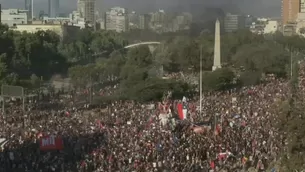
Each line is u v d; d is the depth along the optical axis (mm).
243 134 186250
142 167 153625
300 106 138875
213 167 157500
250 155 165500
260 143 172750
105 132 196375
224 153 164375
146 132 193750
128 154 165375
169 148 170625
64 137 187875
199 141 178000
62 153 170250
